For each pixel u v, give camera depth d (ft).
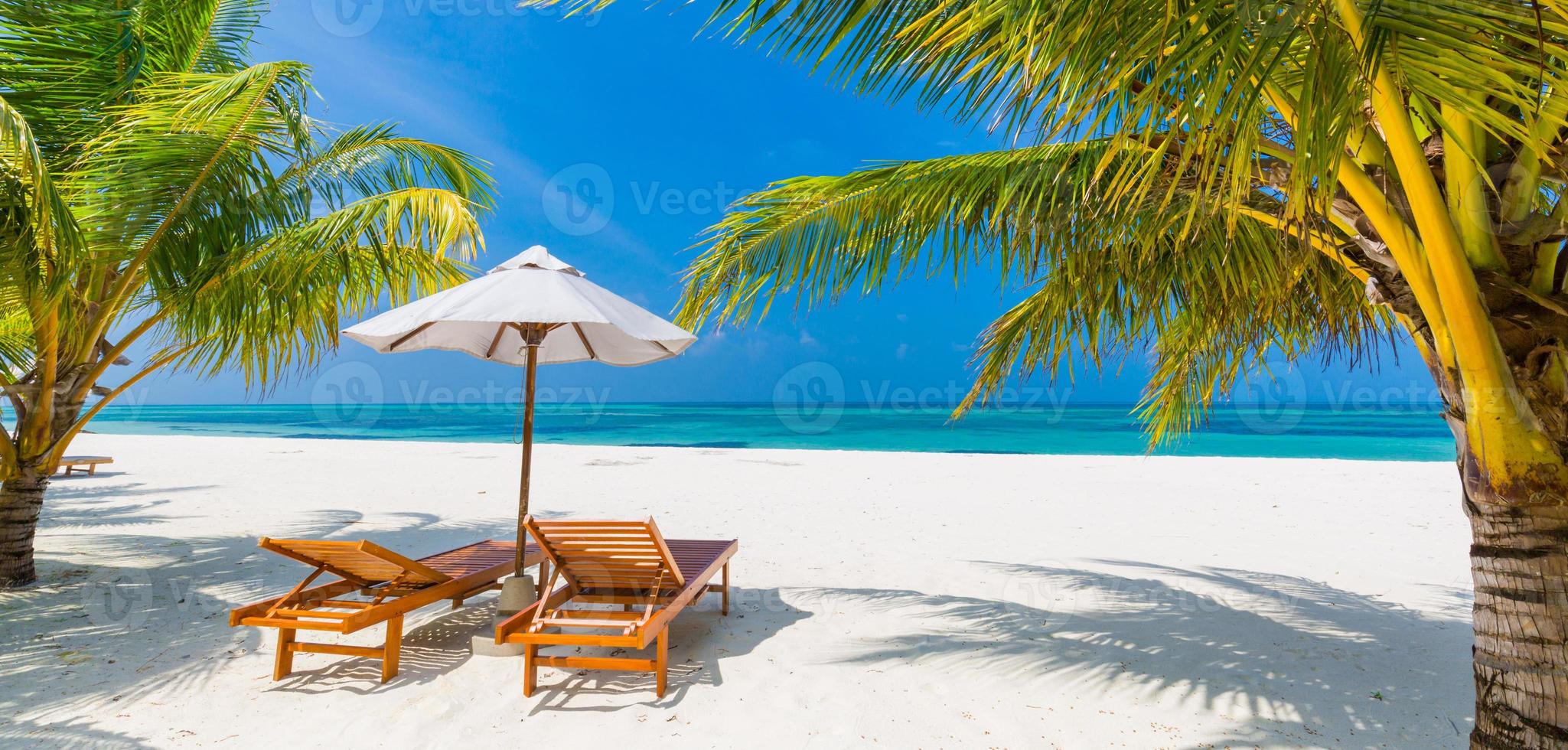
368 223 16.80
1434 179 6.77
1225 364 14.98
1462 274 6.94
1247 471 46.57
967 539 24.98
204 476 41.42
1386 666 12.88
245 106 15.40
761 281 12.87
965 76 7.89
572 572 12.91
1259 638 14.39
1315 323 13.74
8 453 17.15
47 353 17.01
